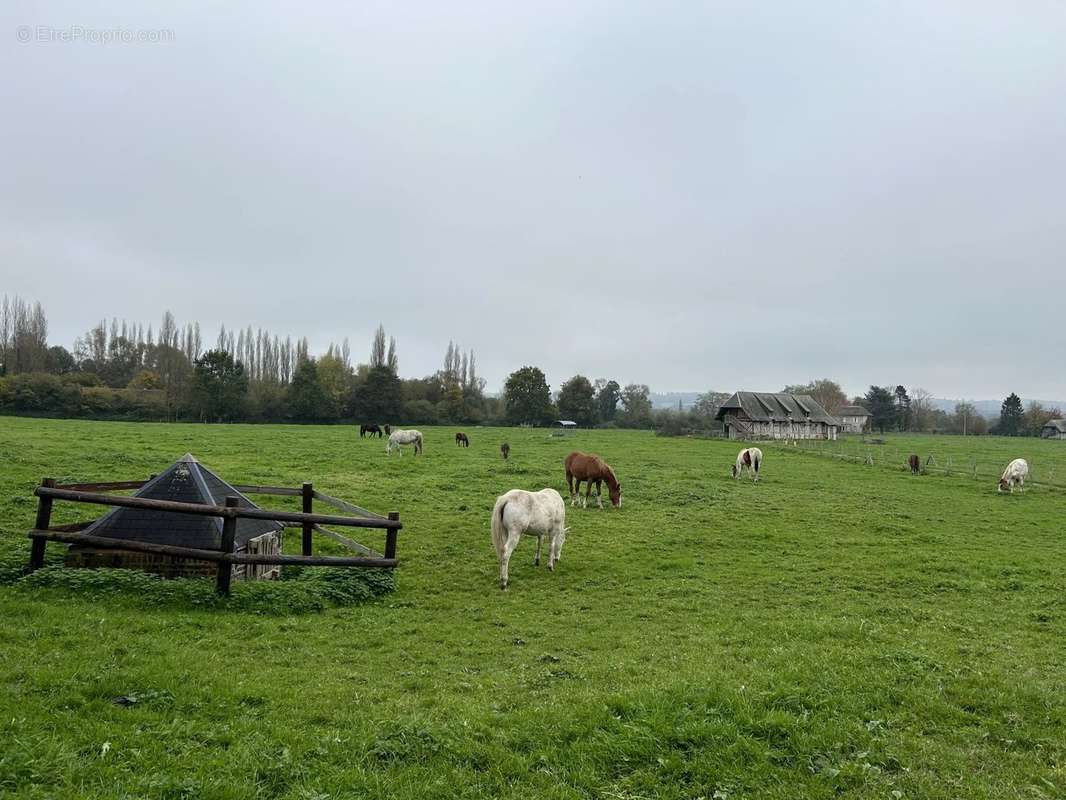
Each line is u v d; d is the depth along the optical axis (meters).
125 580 10.77
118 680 7.05
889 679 7.94
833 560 16.55
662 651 9.54
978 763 6.16
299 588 11.52
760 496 27.75
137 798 4.93
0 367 92.00
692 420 105.69
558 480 29.31
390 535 12.73
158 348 115.12
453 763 5.94
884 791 5.64
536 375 113.62
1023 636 10.60
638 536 18.83
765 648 9.59
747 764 6.02
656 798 5.52
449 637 10.10
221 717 6.59
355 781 5.48
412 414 105.06
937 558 16.88
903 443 75.44
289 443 45.59
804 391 148.00
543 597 12.76
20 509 16.66
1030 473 42.19
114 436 43.09
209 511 10.80
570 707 7.12
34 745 5.48
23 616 9.08
